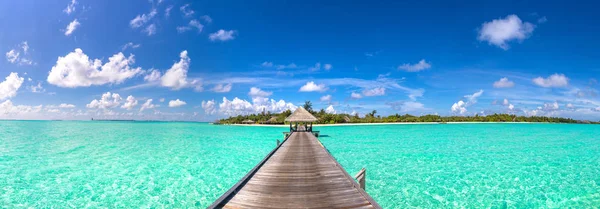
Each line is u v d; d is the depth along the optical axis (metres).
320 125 65.44
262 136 37.12
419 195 10.08
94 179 12.52
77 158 18.16
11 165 15.79
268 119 80.81
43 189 10.96
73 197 10.03
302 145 18.14
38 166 15.39
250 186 7.83
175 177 12.95
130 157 18.48
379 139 30.05
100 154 19.94
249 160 17.41
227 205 6.39
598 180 11.86
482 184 11.37
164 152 21.02
